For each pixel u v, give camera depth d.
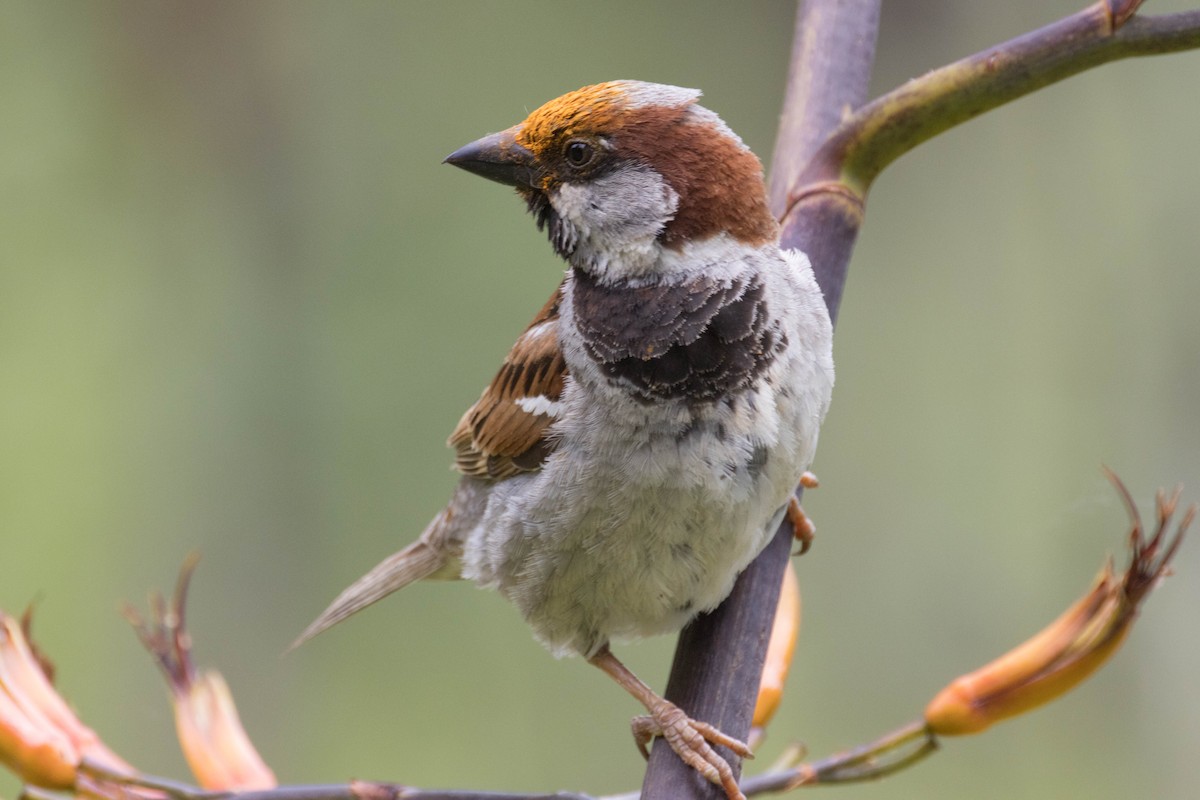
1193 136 12.25
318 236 13.77
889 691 11.66
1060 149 12.60
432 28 14.16
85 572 12.41
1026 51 4.66
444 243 13.59
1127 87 12.36
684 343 5.05
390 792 4.73
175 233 13.73
